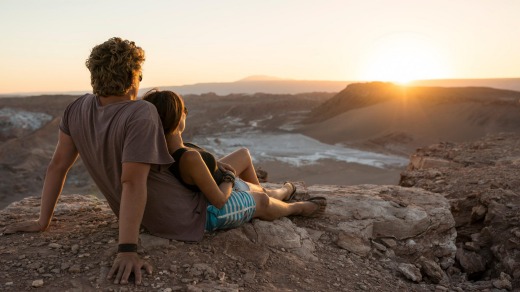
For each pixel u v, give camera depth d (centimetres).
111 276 309
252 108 13325
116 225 407
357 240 454
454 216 666
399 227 492
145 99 345
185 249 354
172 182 351
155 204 348
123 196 314
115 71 308
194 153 343
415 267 435
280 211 432
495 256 527
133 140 309
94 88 318
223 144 7306
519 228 534
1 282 305
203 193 361
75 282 306
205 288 309
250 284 333
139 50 320
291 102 13650
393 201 531
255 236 397
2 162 6800
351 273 394
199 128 9806
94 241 366
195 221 365
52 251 349
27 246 358
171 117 336
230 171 391
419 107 9600
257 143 7456
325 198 494
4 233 380
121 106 317
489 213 584
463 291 421
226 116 12925
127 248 314
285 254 391
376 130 8712
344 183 4388
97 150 325
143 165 312
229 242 376
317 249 425
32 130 13138
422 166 1125
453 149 1180
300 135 8600
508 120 7806
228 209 375
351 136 8425
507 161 981
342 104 11569
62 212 452
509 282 433
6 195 5244
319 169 5172
